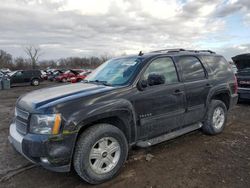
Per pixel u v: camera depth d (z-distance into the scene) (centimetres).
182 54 489
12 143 359
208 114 521
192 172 373
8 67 7300
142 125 398
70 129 315
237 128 601
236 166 391
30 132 322
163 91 422
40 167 398
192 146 479
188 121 479
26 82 2547
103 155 348
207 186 334
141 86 395
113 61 490
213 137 532
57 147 309
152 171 378
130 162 409
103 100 351
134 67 414
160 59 441
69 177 366
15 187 341
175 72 458
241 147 473
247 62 880
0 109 968
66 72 3091
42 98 350
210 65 537
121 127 381
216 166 392
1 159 431
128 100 376
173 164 401
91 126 346
